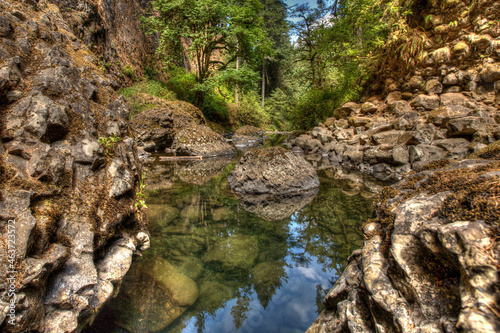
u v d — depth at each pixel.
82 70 3.18
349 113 10.29
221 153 10.02
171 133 11.21
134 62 14.91
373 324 1.31
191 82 17.80
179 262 2.59
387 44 8.88
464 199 1.19
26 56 2.31
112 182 2.43
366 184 5.55
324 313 1.79
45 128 1.94
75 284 1.64
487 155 2.04
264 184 5.12
